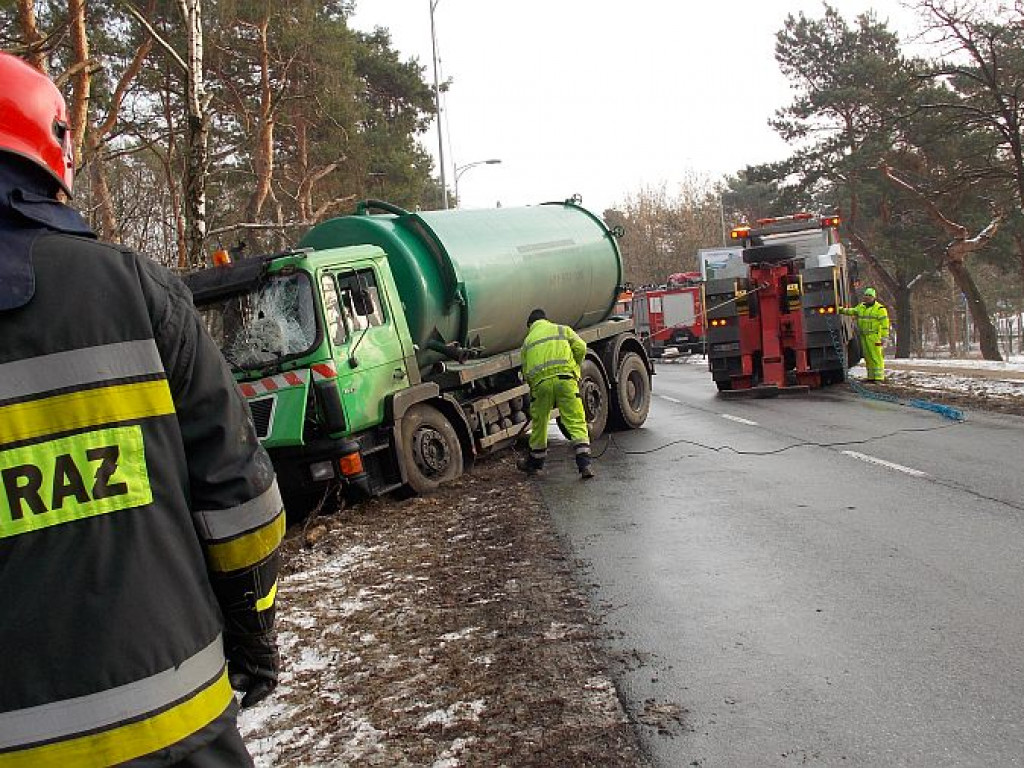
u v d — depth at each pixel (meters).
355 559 8.09
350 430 9.71
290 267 9.63
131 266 1.96
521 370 12.92
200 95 12.41
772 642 5.17
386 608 6.44
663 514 8.67
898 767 3.70
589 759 3.92
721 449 12.36
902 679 4.55
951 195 34.09
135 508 1.84
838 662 4.82
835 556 6.82
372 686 5.00
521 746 4.10
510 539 8.11
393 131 35.62
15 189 1.89
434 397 11.06
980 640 5.00
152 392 1.90
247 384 9.59
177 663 1.85
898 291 46.72
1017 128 27.95
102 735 1.75
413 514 9.71
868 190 43.06
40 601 1.74
